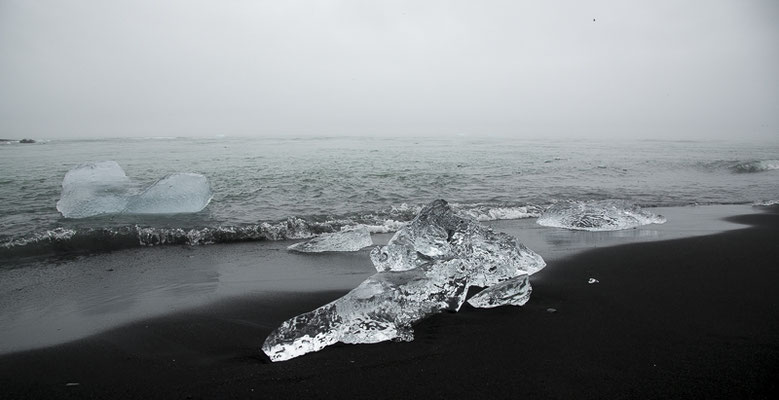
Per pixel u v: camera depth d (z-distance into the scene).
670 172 13.21
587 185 10.44
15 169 11.66
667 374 2.35
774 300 3.44
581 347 2.68
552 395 2.17
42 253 5.03
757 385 2.23
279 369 2.48
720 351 2.60
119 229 5.57
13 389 2.32
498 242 4.39
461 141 30.47
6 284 4.05
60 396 2.24
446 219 4.72
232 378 2.39
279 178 10.53
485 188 9.69
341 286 4.03
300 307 3.50
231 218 6.77
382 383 2.31
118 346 2.82
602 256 4.82
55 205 7.52
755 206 8.42
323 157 16.09
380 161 14.69
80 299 3.68
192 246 5.48
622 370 2.40
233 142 27.72
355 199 8.29
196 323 3.17
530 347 2.70
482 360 2.54
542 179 11.20
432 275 3.48
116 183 7.77
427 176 11.16
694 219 7.10
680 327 2.95
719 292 3.64
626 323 3.04
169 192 7.11
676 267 4.37
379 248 4.76
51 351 2.75
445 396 2.17
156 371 2.49
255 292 3.84
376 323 2.90
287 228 6.07
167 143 25.94
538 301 3.48
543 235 5.98
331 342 2.77
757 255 4.79
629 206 7.18
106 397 2.23
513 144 26.66
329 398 2.18
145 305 3.53
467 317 3.18
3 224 6.23
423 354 2.62
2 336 2.97
